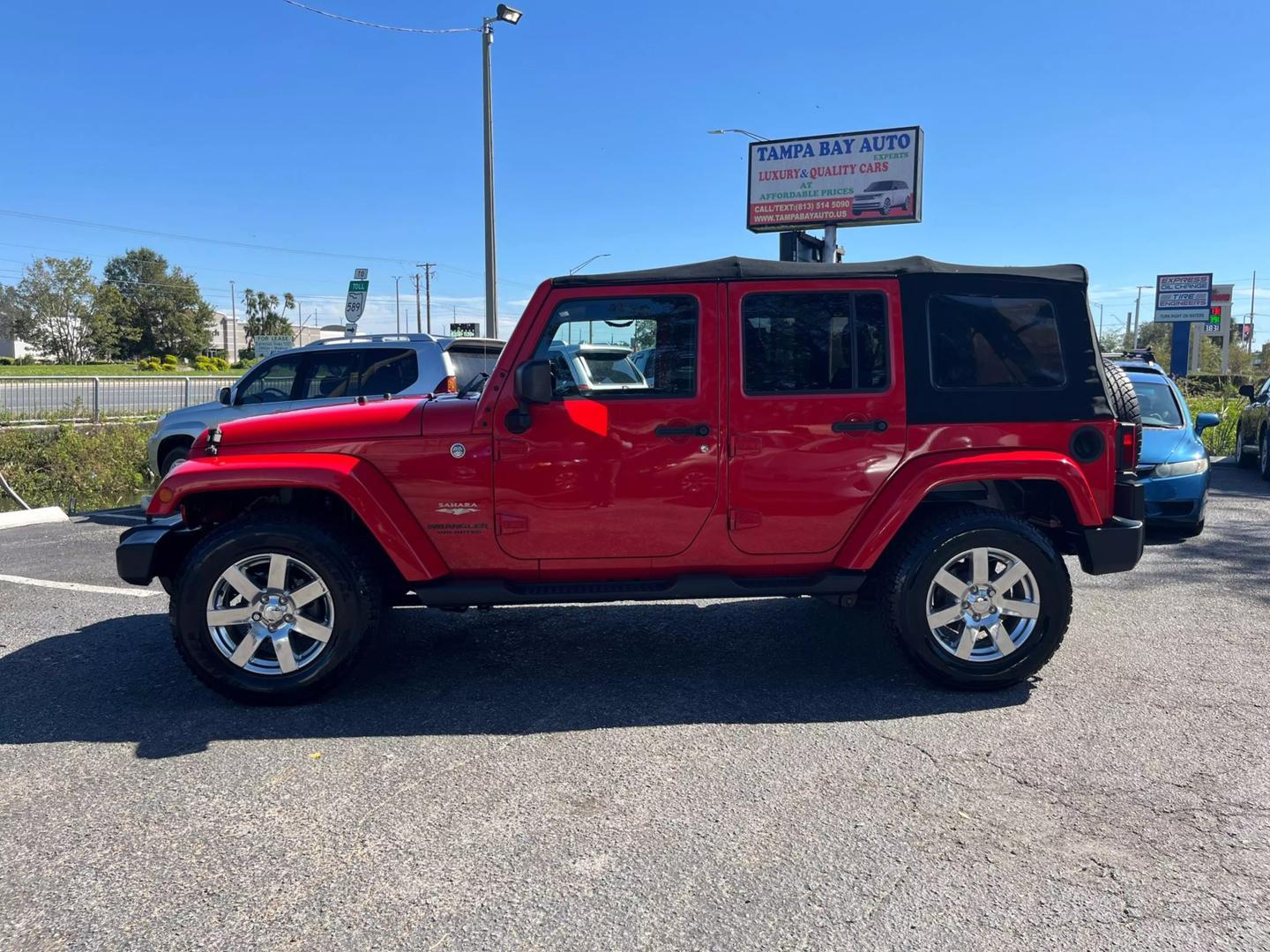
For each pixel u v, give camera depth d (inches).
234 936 104.0
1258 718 164.1
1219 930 103.4
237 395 383.9
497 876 115.6
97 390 649.0
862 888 112.3
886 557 179.3
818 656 201.2
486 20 705.0
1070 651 203.6
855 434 174.4
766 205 922.7
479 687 184.2
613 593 176.2
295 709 173.0
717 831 126.3
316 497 184.5
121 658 203.5
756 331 175.0
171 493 167.6
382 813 132.3
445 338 369.1
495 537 175.3
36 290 3161.9
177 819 131.0
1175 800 133.7
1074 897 109.9
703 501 175.2
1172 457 328.5
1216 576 273.7
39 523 402.3
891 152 874.8
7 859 120.8
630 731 161.3
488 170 725.9
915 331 175.0
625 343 175.2
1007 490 187.9
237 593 171.9
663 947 101.4
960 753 150.6
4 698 179.3
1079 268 178.9
